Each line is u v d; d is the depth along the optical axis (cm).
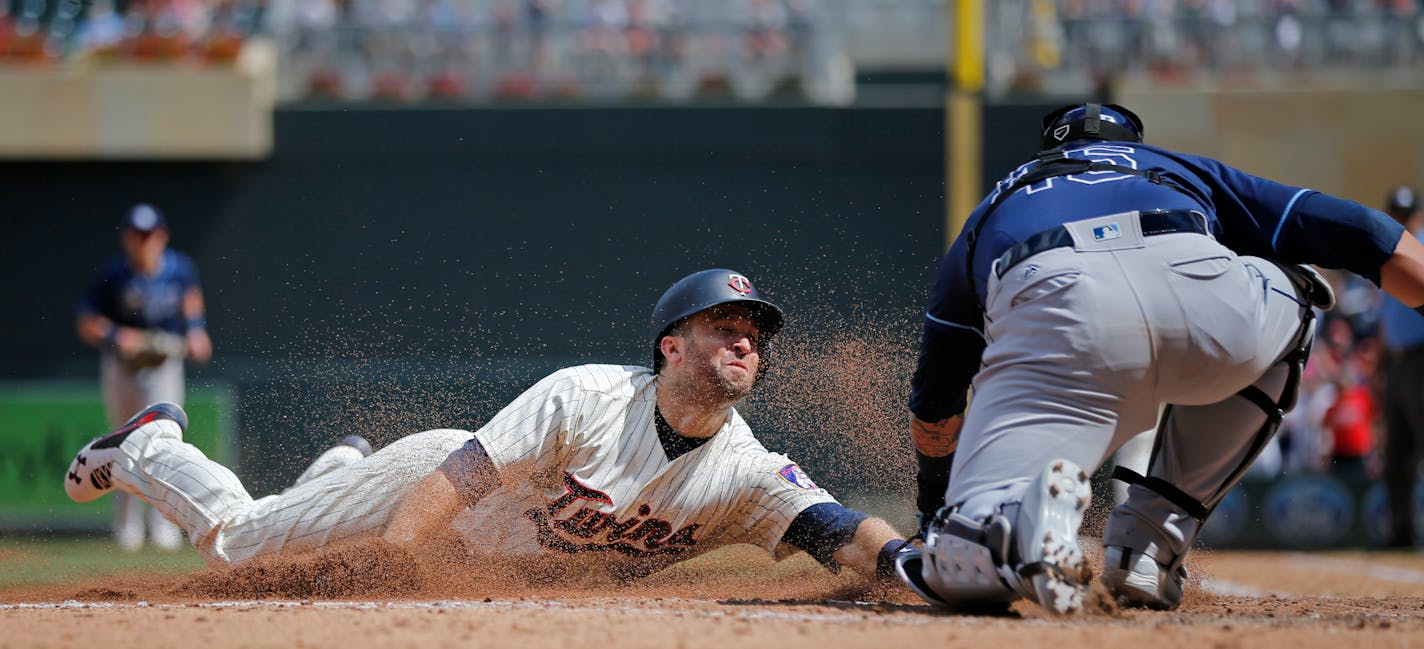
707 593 1503
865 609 1234
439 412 3344
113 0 5222
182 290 3356
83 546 3206
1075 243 1109
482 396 4078
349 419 3359
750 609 1232
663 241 4834
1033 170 1205
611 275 4794
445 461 1422
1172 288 1082
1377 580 2552
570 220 4838
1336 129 5172
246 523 1512
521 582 1525
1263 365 1117
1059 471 1052
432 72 5109
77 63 4991
